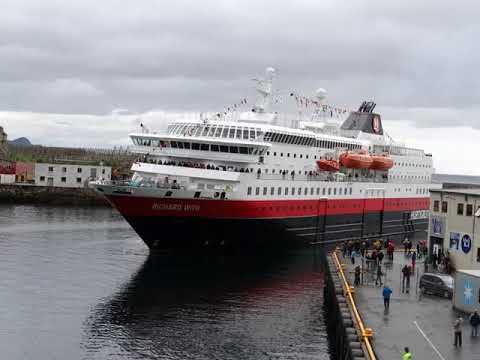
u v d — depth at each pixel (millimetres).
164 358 42125
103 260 70938
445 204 59312
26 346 43438
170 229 68812
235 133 73500
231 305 54781
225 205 68875
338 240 86938
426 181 109812
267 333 47750
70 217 112938
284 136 76312
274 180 73875
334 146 86688
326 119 95062
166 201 67250
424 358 33125
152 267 67375
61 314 50562
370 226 93875
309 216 80438
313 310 54344
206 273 65812
